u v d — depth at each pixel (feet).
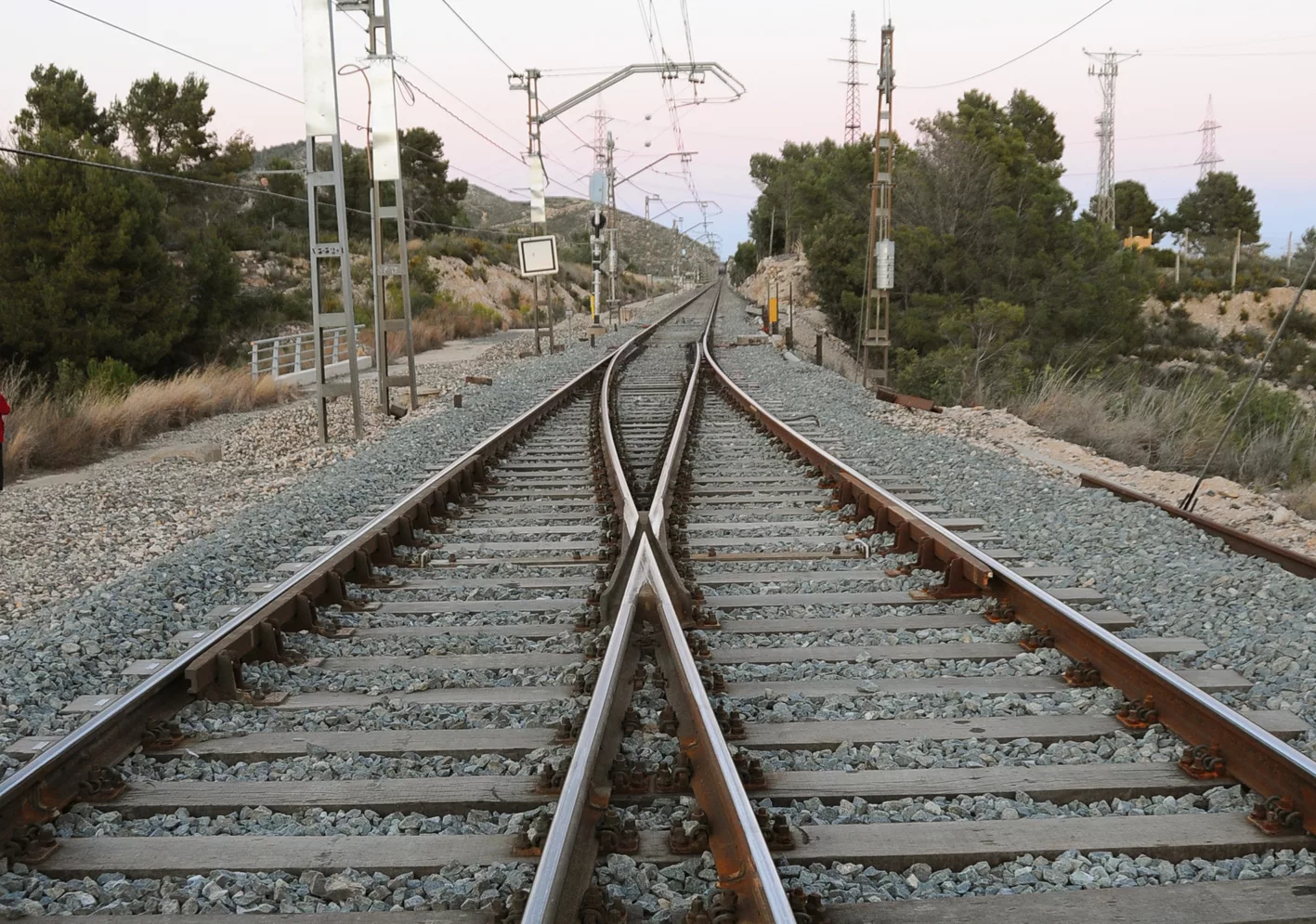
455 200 262.88
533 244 106.11
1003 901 10.27
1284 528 30.45
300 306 129.18
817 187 220.23
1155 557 23.97
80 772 13.15
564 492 32.19
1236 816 11.93
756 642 18.48
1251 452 44.57
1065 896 10.34
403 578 23.27
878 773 13.10
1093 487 33.71
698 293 347.77
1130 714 14.65
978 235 126.31
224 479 42.88
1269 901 10.23
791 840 11.33
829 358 110.42
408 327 60.54
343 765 13.71
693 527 27.30
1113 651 15.94
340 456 45.83
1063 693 15.93
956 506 30.37
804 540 25.98
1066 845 11.35
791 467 36.17
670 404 57.00
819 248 145.69
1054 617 18.04
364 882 10.88
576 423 49.14
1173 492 35.94
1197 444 46.83
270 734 14.83
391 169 59.88
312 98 49.96
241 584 23.80
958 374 72.18
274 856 11.39
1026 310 118.73
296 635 18.98
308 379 93.61
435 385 73.51
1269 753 12.15
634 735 14.11
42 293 82.12
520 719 15.21
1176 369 141.69
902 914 10.06
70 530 33.30
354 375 51.19
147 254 88.84
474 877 10.93
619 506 28.17
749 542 25.67
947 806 12.42
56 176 85.25
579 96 108.88
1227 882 10.56
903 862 11.19
